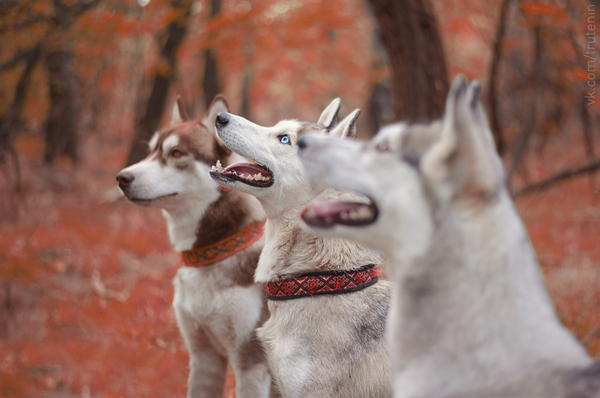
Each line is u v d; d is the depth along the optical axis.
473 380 1.64
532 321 1.63
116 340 5.88
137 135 11.55
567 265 6.46
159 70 10.77
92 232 8.84
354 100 20.56
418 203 1.69
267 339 2.91
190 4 9.45
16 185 10.06
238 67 13.56
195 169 3.63
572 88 7.98
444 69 5.65
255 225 3.59
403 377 1.76
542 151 10.38
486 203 1.64
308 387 2.66
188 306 3.52
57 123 13.05
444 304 1.68
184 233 3.68
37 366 6.05
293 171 2.96
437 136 1.71
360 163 1.82
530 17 6.31
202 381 3.72
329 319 2.72
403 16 5.50
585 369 1.58
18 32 9.27
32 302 7.18
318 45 12.19
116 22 8.34
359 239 1.86
